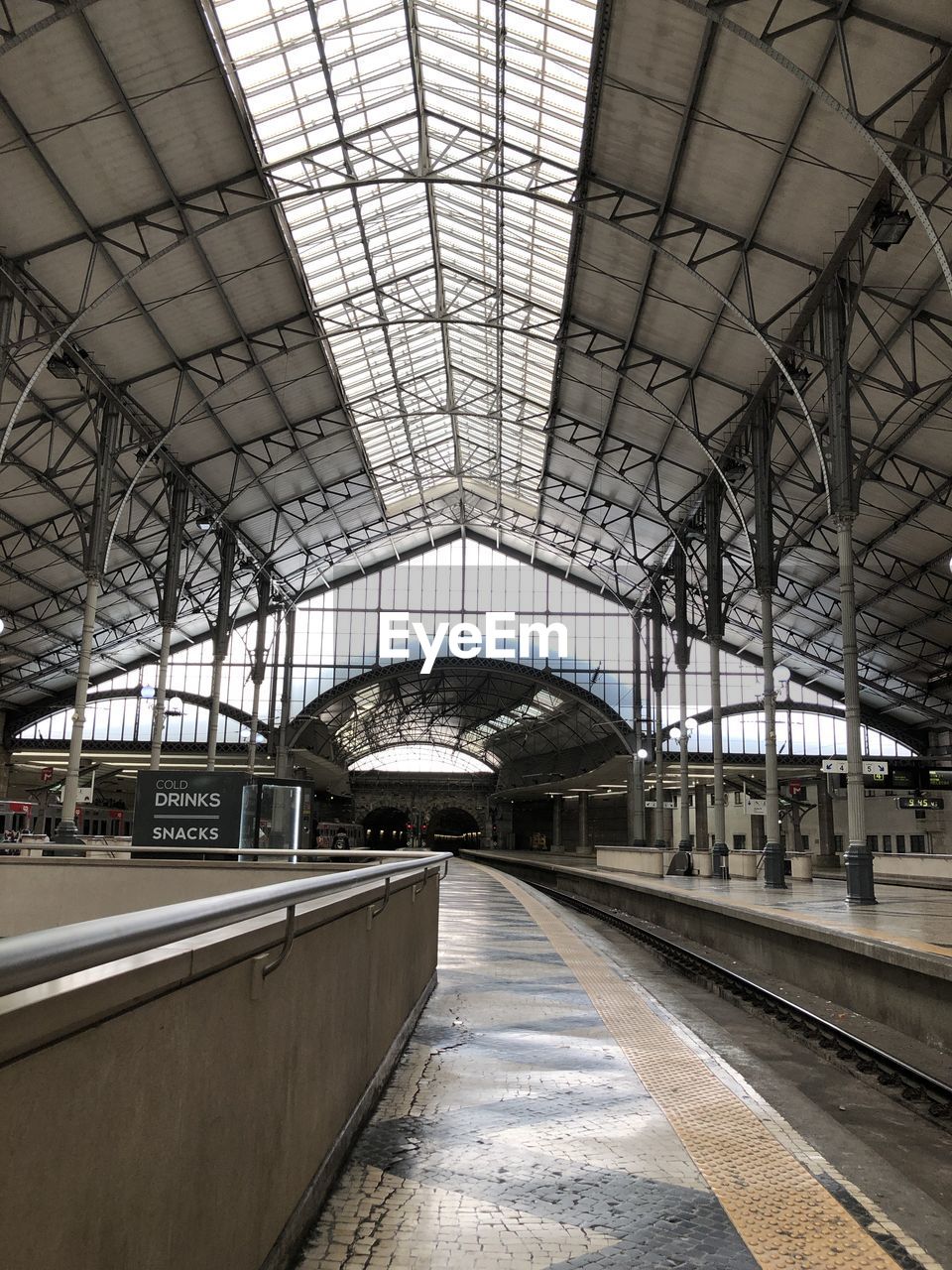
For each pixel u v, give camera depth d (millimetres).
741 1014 13844
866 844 18938
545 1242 3889
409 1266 3633
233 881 13992
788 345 21094
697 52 17391
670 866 36625
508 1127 5430
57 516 34438
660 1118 5641
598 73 18844
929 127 16578
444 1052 7297
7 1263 1712
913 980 11625
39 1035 1776
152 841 18047
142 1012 2305
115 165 20359
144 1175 2299
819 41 16047
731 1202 4371
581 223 23938
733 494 27703
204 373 28281
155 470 34031
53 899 14312
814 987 14938
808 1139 6430
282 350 28422
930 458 27922
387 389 37094
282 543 45219
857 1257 3818
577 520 47875
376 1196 4359
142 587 44188
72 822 22969
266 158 22391
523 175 23875
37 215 20875
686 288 24406
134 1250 2238
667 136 19688
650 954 21062
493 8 19281
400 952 7281
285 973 3643
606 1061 7082
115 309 24797
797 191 19375
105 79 18312
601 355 30219
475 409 41594
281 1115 3559
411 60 21391
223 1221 2877
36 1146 1819
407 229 28141
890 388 22031
